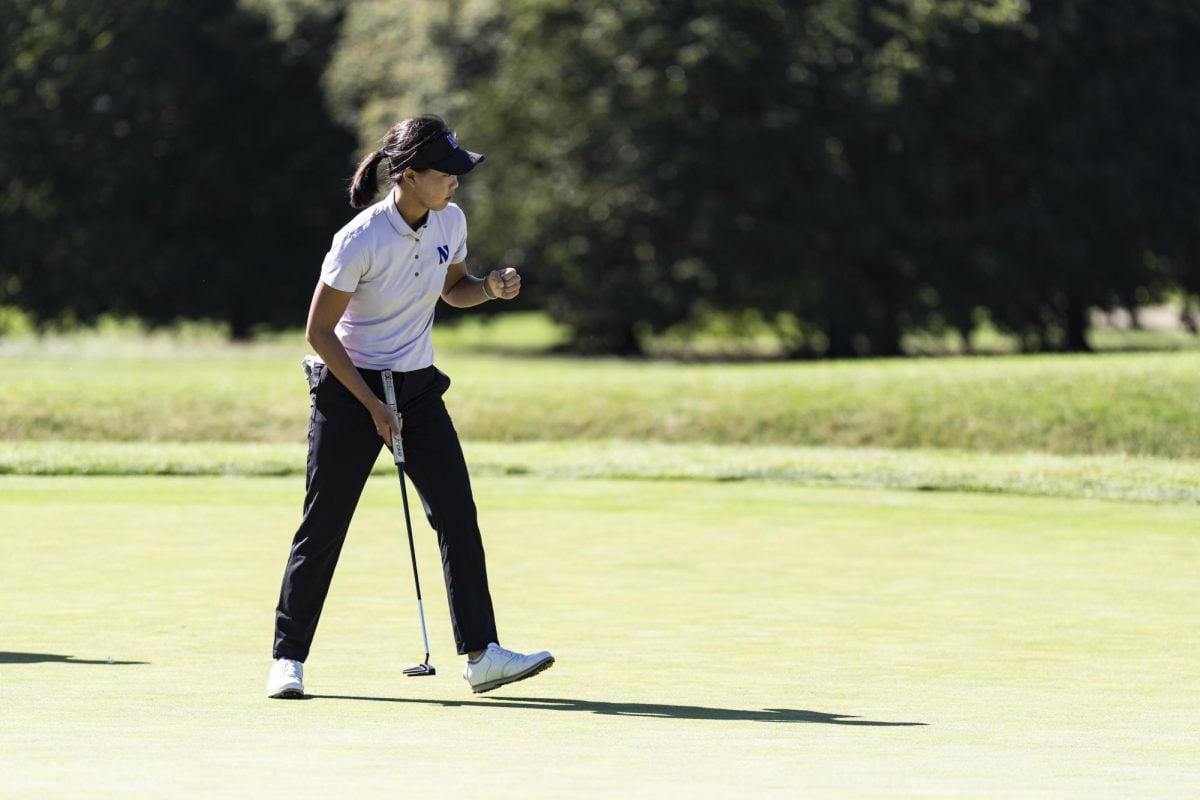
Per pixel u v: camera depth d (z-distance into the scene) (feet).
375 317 66.28
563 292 454.40
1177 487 148.36
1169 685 64.85
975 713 58.70
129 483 145.28
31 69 452.35
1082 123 428.97
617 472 159.43
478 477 157.48
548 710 59.36
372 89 469.98
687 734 54.49
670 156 412.16
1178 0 431.02
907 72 396.16
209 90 471.21
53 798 41.73
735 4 401.49
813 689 63.77
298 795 42.52
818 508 131.95
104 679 63.93
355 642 74.69
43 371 336.70
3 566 96.53
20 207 472.03
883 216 421.59
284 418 197.88
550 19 428.56
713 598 87.81
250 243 515.09
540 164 444.96
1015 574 97.55
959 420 188.55
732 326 495.41
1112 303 471.62
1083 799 43.09
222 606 82.89
